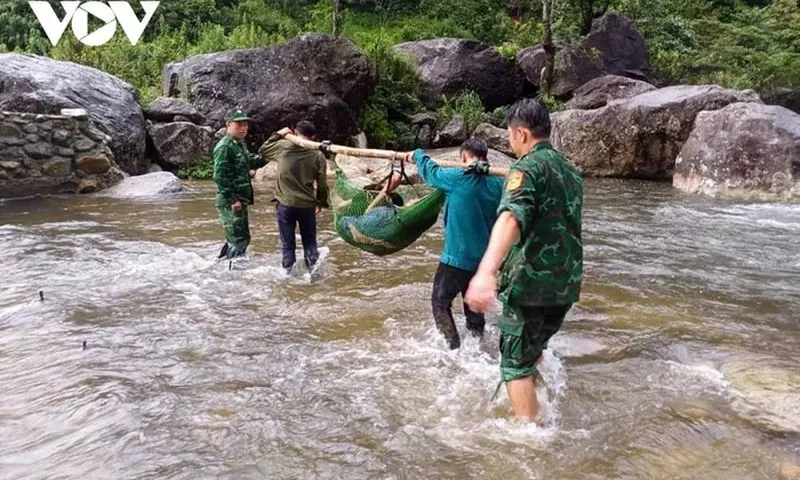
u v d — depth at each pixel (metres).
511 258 3.09
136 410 3.35
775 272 6.50
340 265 6.42
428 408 3.40
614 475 2.80
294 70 14.93
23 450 2.98
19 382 3.69
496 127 17.36
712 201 11.16
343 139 15.40
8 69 11.59
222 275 6.00
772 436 3.15
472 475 2.79
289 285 5.72
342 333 4.54
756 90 20.55
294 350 4.19
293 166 5.87
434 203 4.52
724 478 2.79
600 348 4.34
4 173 10.04
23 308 4.96
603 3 21.42
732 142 11.88
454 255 4.09
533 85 20.27
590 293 5.67
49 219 8.55
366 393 3.57
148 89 15.56
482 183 4.03
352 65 15.41
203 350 4.18
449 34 25.94
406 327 4.66
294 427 3.19
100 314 4.86
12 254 6.62
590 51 19.48
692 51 21.98
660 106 13.91
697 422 3.28
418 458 2.92
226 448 3.00
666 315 5.09
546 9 18.55
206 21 24.36
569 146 15.10
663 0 24.31
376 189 4.90
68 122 10.49
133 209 9.41
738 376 3.86
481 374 3.83
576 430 3.18
